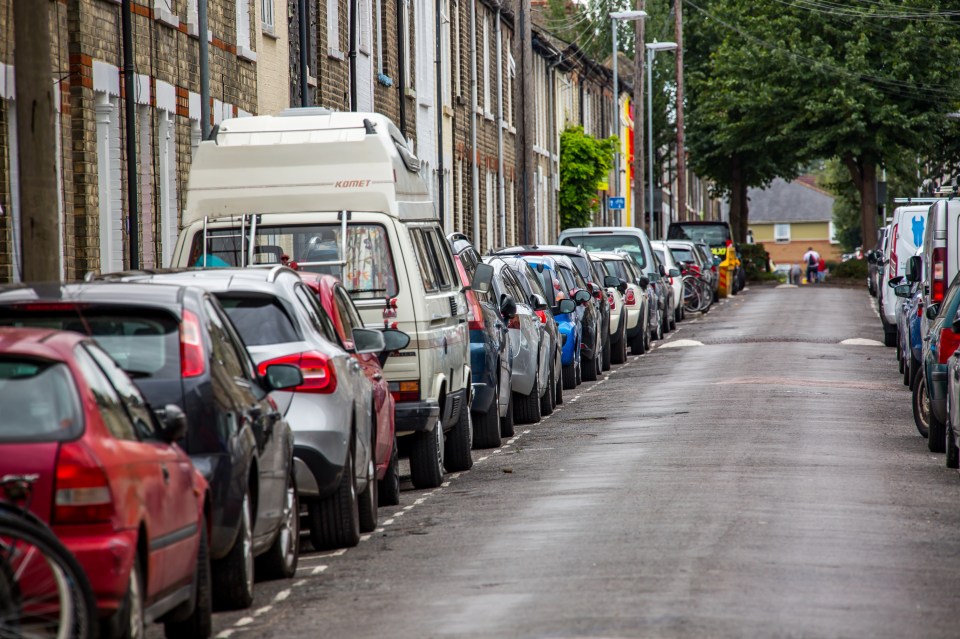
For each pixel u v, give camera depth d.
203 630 18.62
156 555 16.27
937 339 36.72
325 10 72.06
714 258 122.88
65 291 19.55
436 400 32.28
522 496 30.97
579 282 61.81
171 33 52.19
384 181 32.22
